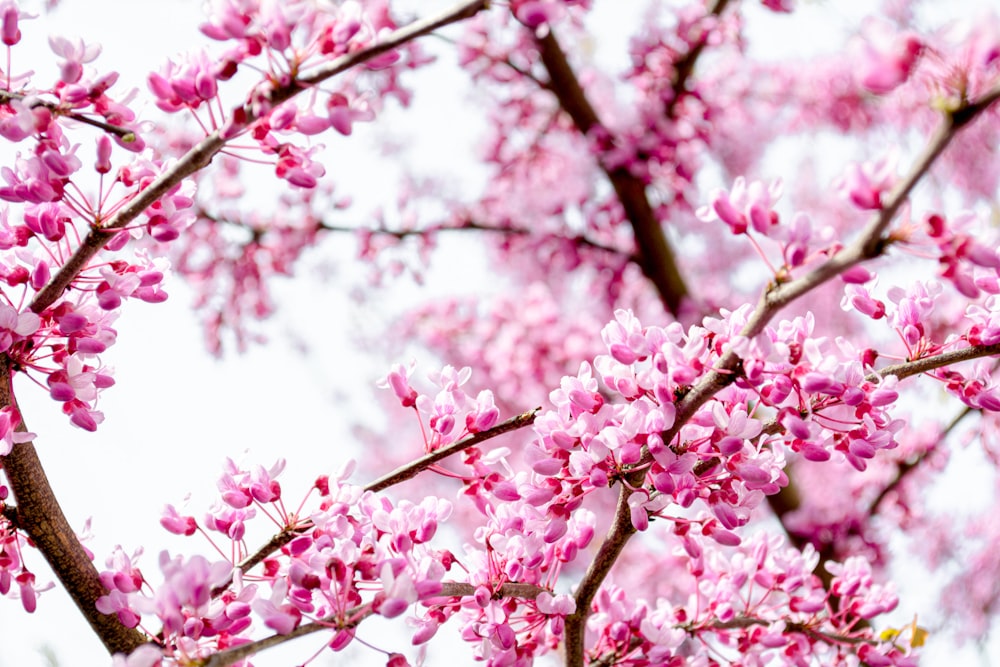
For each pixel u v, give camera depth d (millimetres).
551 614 1004
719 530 989
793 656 1049
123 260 993
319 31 946
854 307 995
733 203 938
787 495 1694
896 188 907
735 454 979
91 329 988
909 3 1649
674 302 1888
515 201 2029
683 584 1908
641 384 976
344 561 970
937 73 901
